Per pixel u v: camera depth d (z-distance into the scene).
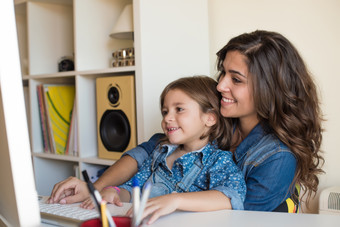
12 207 0.54
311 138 1.06
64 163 2.23
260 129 1.07
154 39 1.61
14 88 0.50
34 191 0.53
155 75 1.62
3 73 0.50
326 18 1.68
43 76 2.00
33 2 2.12
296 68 1.06
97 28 1.93
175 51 1.72
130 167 1.20
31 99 2.09
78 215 0.73
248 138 1.08
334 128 1.68
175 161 1.09
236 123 1.17
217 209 0.80
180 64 1.75
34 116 2.11
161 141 1.23
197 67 1.86
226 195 0.84
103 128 1.79
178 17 1.75
